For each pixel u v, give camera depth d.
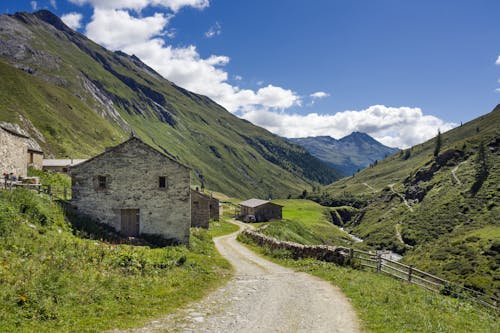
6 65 177.75
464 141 169.50
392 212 144.75
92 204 34.47
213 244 45.06
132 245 29.73
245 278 23.50
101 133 199.88
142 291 16.94
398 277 25.75
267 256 36.06
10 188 26.25
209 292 18.95
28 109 159.38
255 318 14.71
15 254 16.84
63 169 75.75
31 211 24.19
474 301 24.39
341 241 111.06
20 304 12.64
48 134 154.12
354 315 15.29
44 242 20.00
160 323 13.56
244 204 115.19
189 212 36.25
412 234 108.94
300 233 83.31
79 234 27.62
